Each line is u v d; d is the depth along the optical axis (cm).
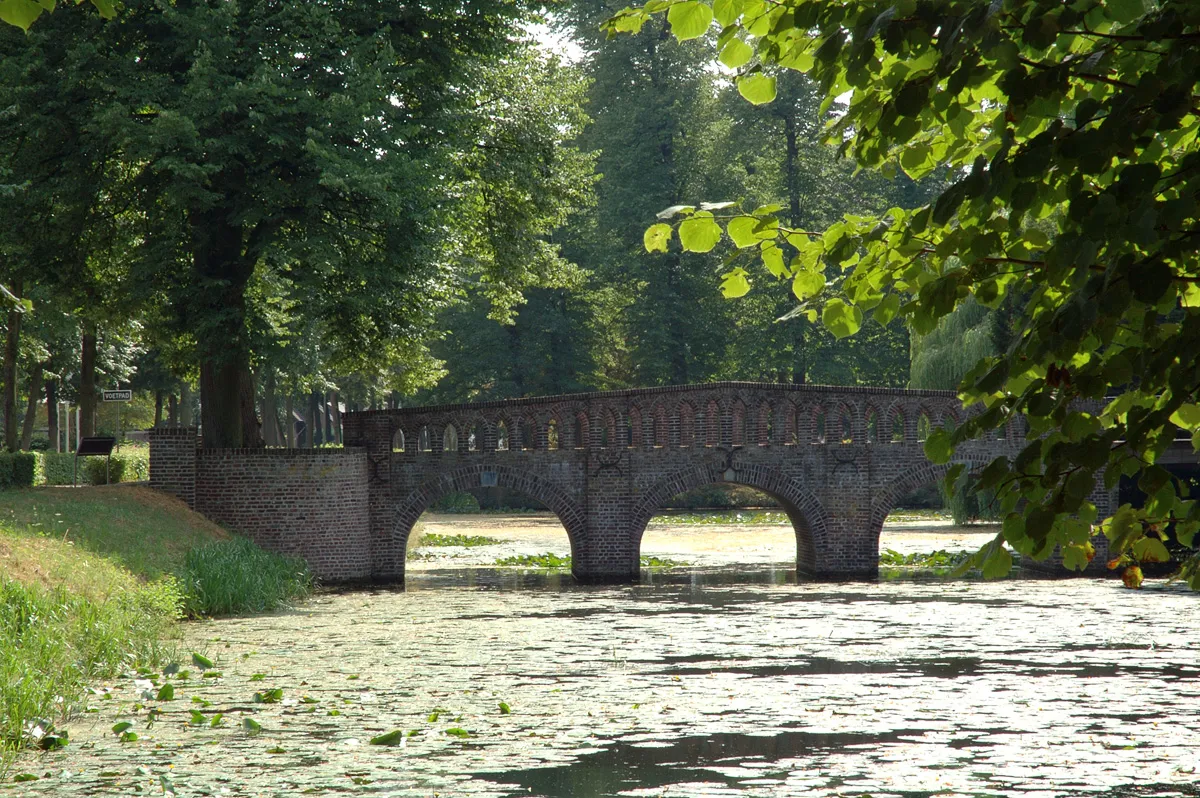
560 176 4403
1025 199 467
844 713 1677
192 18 3188
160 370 6944
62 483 4362
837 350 7294
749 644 2405
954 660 2183
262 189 3306
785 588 3631
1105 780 1279
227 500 3550
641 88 7519
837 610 3033
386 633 2556
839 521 4041
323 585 3641
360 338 3881
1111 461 483
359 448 3762
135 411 8688
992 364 518
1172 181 438
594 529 3941
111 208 3669
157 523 3089
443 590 3562
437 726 1577
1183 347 447
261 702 1739
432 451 3897
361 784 1259
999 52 438
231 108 3114
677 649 2339
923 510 7444
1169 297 462
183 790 1227
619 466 3956
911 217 590
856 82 506
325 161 3198
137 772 1303
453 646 2366
